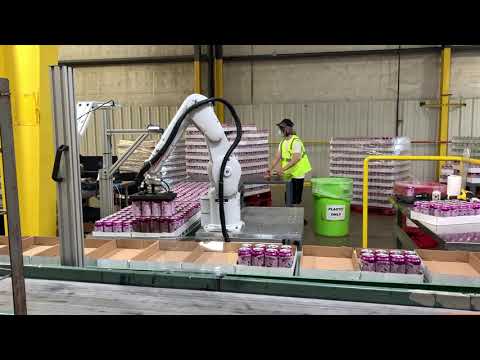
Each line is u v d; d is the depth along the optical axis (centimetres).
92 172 542
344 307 152
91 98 914
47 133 354
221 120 841
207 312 155
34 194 354
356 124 809
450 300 147
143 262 181
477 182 543
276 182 431
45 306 162
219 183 232
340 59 802
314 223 570
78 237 184
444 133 751
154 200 242
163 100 884
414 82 773
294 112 837
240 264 180
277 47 826
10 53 336
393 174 628
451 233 231
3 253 212
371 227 573
